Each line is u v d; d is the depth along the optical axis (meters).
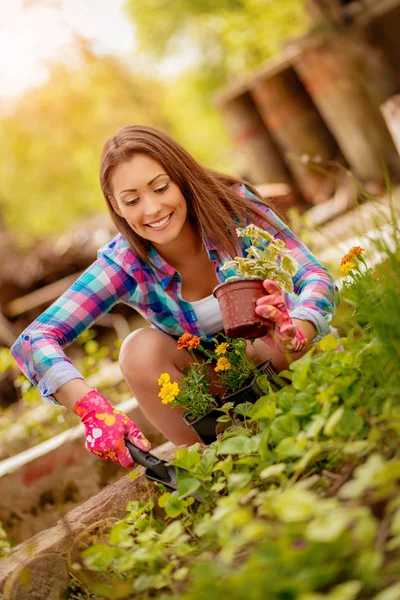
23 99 25.86
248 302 2.39
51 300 9.68
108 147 2.86
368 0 11.66
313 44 11.38
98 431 2.50
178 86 27.00
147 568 2.05
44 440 4.79
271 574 1.45
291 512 1.52
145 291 3.09
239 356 2.82
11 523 3.68
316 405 2.11
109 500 2.47
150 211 2.79
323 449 2.02
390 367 2.09
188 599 1.50
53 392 2.71
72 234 11.05
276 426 2.10
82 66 23.95
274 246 2.59
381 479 1.57
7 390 6.98
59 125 26.23
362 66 11.42
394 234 2.51
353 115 11.38
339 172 11.88
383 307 2.23
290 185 12.49
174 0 21.11
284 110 11.95
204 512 2.18
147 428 3.96
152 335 3.12
